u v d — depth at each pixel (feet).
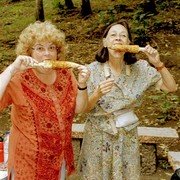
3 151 12.17
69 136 9.96
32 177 9.61
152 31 34.14
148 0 37.73
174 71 27.45
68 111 9.78
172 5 39.32
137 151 11.53
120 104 11.07
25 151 9.53
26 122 9.46
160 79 11.46
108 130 11.12
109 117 11.17
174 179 12.19
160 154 17.76
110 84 10.47
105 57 11.22
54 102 9.61
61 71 10.00
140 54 29.45
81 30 36.81
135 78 11.25
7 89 9.41
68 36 35.68
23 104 9.37
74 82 10.18
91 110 11.20
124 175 11.43
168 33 33.94
